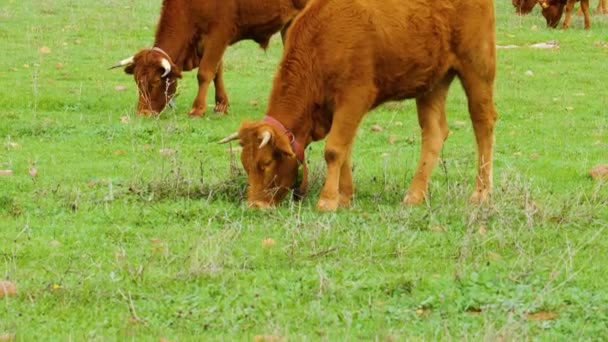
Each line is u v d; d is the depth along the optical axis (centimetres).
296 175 1612
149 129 2222
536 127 2384
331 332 1112
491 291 1227
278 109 1605
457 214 1570
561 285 1235
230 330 1123
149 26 3681
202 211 1583
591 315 1157
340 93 1600
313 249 1395
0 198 1641
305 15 1611
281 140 1563
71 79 2855
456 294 1214
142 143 2148
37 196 1667
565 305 1189
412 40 1612
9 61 3045
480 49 1672
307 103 1605
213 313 1171
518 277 1267
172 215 1568
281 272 1302
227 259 1349
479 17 1659
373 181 1811
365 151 2114
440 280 1256
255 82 2920
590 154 2092
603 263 1347
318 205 1609
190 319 1155
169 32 2409
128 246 1420
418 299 1207
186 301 1204
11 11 3844
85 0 4150
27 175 1841
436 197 1695
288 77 1605
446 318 1159
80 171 1883
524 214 1544
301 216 1525
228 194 1683
